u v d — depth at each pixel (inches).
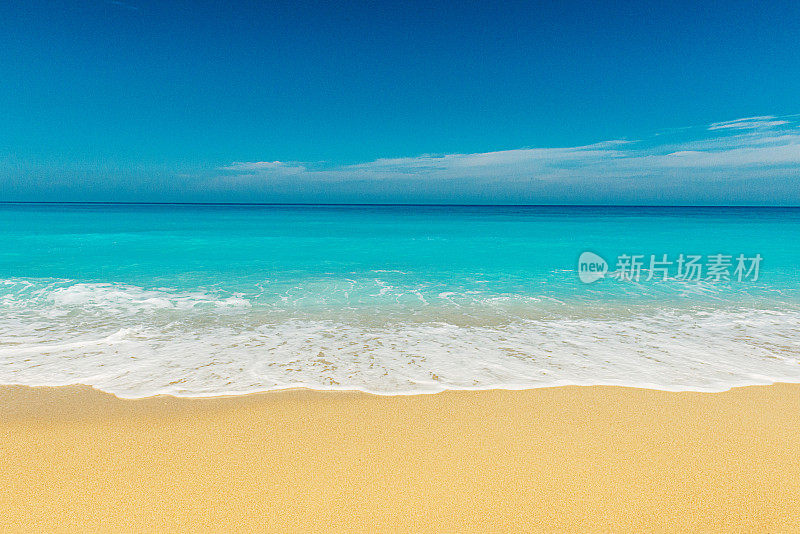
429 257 634.8
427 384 196.9
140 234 973.2
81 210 2687.0
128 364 215.3
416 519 113.8
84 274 460.1
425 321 300.4
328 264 555.8
